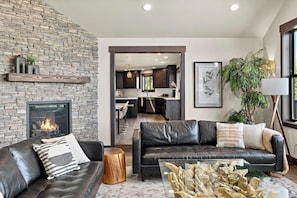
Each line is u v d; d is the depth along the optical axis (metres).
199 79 6.11
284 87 4.52
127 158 5.26
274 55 5.54
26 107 4.70
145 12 5.31
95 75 5.95
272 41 5.61
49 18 5.07
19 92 4.59
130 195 3.42
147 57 9.97
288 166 4.38
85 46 5.73
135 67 13.55
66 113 5.41
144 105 14.09
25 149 2.85
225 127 4.36
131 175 4.22
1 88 4.34
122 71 14.55
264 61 5.45
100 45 6.00
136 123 10.04
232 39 6.09
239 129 4.27
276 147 3.87
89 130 5.84
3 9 4.40
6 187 2.21
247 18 5.51
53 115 5.20
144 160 3.86
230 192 2.15
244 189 2.27
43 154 2.91
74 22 5.49
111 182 3.83
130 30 5.81
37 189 2.53
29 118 4.78
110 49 5.99
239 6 5.19
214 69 6.11
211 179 2.48
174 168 2.78
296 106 5.06
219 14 5.39
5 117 4.40
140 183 3.86
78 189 2.46
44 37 5.00
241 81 5.36
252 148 4.14
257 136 4.11
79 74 5.62
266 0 5.05
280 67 5.28
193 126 4.55
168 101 9.96
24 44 4.70
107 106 6.06
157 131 4.46
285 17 5.06
